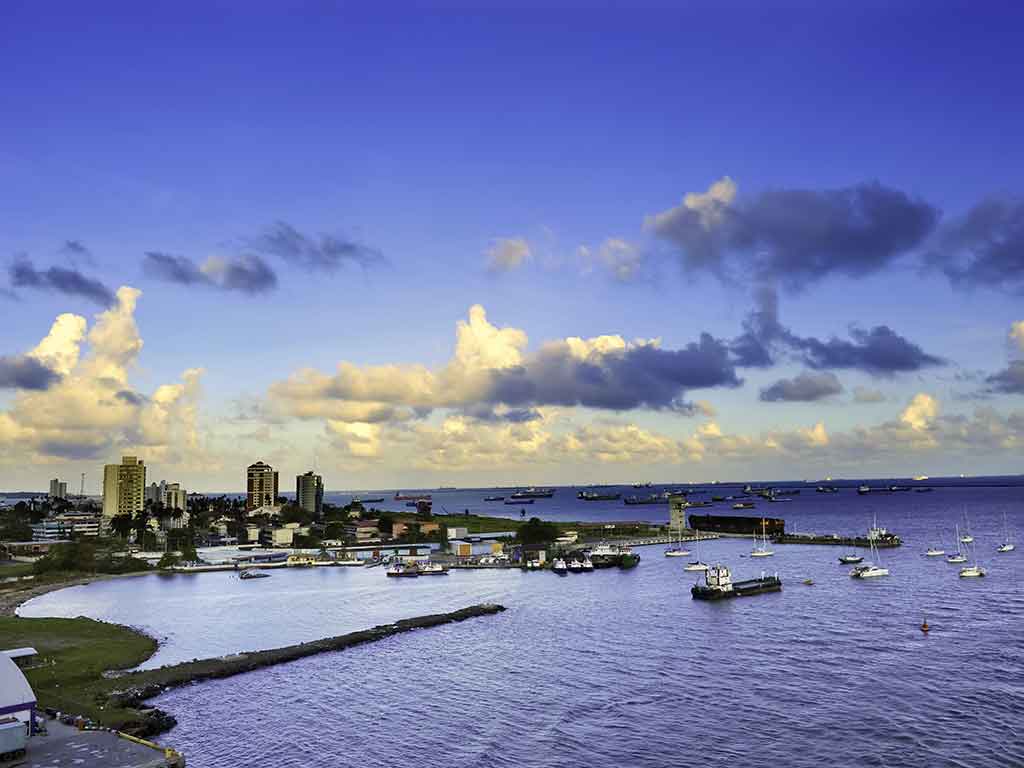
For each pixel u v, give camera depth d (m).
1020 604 177.50
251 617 189.12
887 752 86.44
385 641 153.75
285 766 85.25
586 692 113.06
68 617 188.88
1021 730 92.00
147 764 74.56
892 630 151.38
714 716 100.75
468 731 96.56
